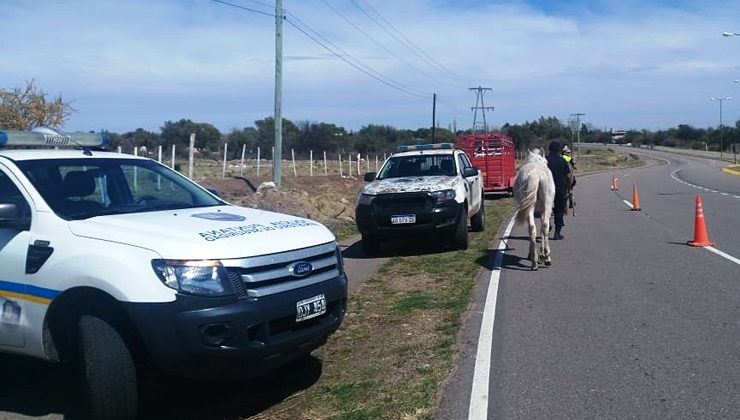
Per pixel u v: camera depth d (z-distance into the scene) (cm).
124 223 570
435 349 709
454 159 1507
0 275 577
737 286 944
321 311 579
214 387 643
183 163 4147
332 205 2322
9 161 625
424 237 1355
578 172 6962
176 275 513
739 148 11988
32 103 1680
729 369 614
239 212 658
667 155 12112
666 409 534
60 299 540
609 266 1132
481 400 567
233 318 514
